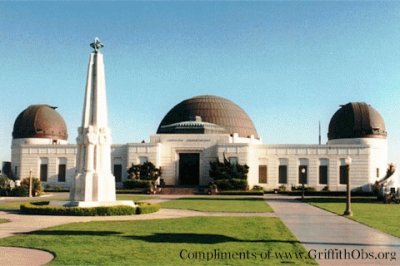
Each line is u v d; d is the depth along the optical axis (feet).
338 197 228.84
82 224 90.89
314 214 120.37
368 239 71.51
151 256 55.93
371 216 115.03
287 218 107.24
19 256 55.88
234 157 280.51
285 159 285.64
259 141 324.19
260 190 266.16
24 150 304.50
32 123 316.60
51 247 61.72
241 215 116.06
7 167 319.88
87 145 126.31
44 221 97.35
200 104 333.42
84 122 127.65
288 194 256.32
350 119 297.94
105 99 131.44
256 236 74.08
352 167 279.08
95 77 130.00
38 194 224.94
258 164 287.48
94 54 131.23
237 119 330.95
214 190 256.32
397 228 86.94
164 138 291.99
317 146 283.79
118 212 113.50
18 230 81.20
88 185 124.36
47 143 314.55
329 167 281.54
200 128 301.84
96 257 54.85
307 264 52.24
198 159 290.35
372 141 291.99
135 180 269.44
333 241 69.26
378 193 199.21
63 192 271.08
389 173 253.24
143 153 286.87
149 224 91.71
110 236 73.05
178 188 269.85
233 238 71.61
